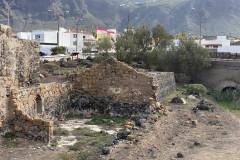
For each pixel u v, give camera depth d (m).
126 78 20.27
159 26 54.22
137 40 47.81
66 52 61.66
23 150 11.59
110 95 20.58
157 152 11.24
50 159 10.70
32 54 16.72
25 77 15.93
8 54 14.21
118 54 41.53
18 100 13.80
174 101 23.44
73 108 20.75
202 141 13.33
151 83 19.81
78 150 11.92
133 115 19.62
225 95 30.17
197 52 37.62
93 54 53.88
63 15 195.00
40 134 12.91
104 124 17.45
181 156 10.73
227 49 53.38
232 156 10.91
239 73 35.34
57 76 27.92
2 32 13.73
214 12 195.12
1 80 12.85
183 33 82.00
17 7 183.00
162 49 41.94
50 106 17.70
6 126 13.10
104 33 64.00
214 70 37.38
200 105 21.09
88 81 20.89
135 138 12.54
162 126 15.64
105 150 10.77
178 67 38.03
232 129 16.06
